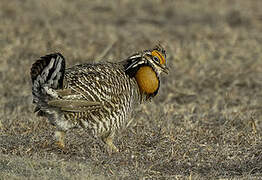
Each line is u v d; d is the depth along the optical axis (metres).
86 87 23.86
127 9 63.41
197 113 33.41
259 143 27.38
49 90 22.84
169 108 33.66
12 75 39.25
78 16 59.00
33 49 45.00
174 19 60.44
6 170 21.31
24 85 38.16
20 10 59.03
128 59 27.08
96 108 24.23
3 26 51.66
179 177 22.55
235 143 27.80
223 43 50.28
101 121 24.91
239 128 30.09
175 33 54.03
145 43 48.97
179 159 25.08
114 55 44.00
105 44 47.91
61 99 23.16
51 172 21.12
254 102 36.16
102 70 25.06
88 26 54.78
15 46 45.62
